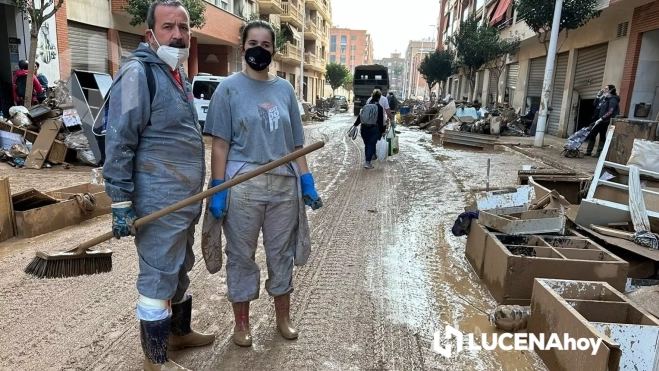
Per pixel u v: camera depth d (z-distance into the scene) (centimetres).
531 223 413
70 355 279
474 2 3706
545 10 1439
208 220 277
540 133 1397
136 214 234
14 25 1220
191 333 291
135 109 217
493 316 333
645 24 1309
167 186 234
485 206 500
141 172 231
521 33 2239
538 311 302
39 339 295
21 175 766
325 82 6938
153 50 233
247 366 275
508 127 1914
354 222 593
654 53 1337
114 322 319
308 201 294
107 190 220
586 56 1720
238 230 276
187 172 241
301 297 373
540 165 1066
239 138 274
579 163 1043
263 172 250
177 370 248
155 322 238
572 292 308
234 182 243
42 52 1277
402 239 529
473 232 448
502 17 2700
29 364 268
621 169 482
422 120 2297
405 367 281
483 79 3422
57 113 915
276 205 280
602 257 367
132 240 488
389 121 1125
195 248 472
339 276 418
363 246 502
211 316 334
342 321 334
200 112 1424
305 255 300
